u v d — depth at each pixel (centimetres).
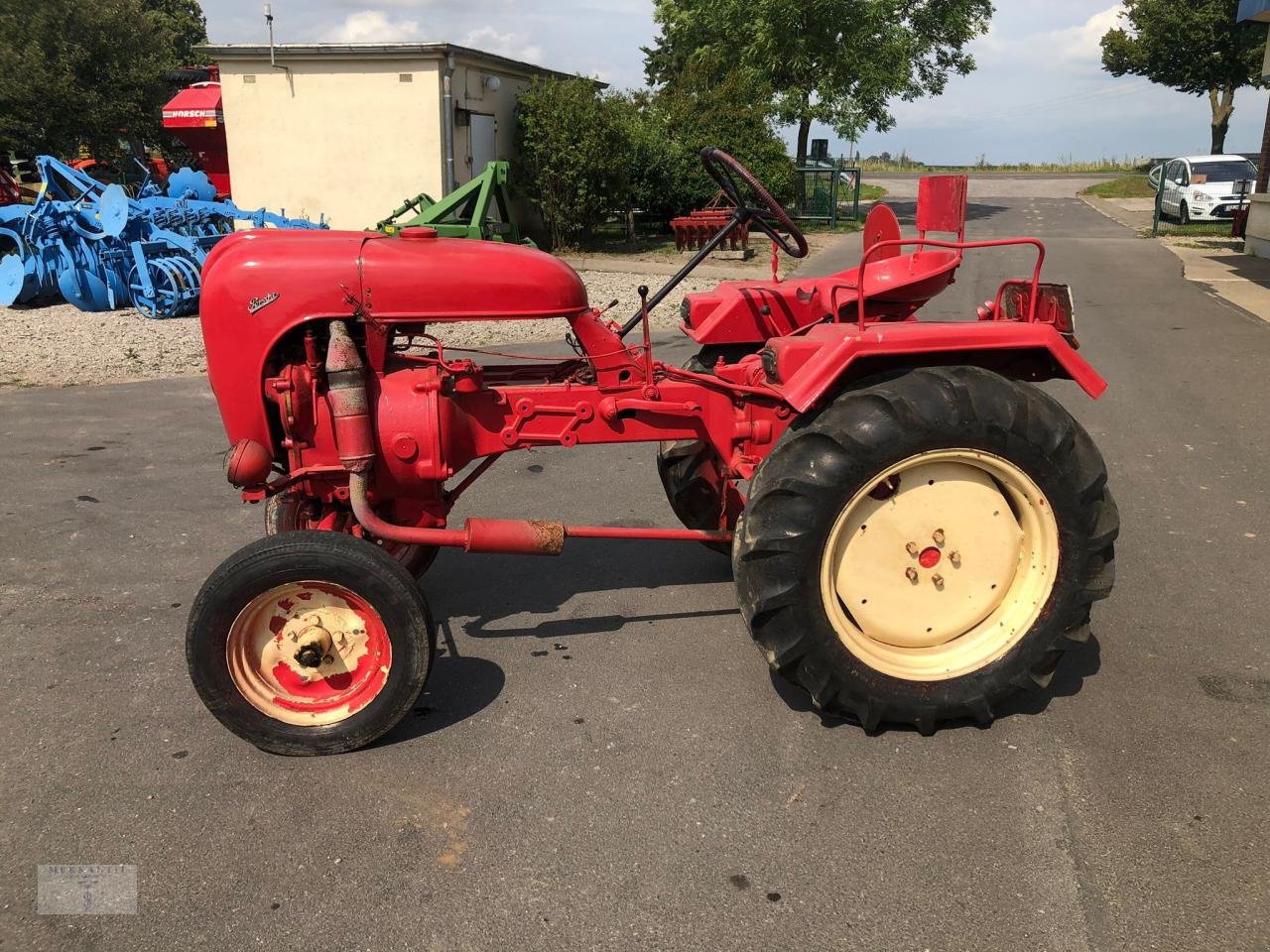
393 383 296
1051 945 208
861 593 280
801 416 286
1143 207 2498
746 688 316
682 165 1848
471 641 351
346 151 1540
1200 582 385
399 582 266
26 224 1102
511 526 293
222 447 594
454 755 280
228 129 1563
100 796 262
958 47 2575
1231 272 1289
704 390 319
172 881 231
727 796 260
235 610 264
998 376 278
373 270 283
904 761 275
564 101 1606
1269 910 216
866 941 211
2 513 479
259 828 249
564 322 989
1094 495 277
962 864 233
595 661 334
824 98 2014
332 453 299
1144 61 3036
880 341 274
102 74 2394
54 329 991
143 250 1066
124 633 356
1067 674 320
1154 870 230
